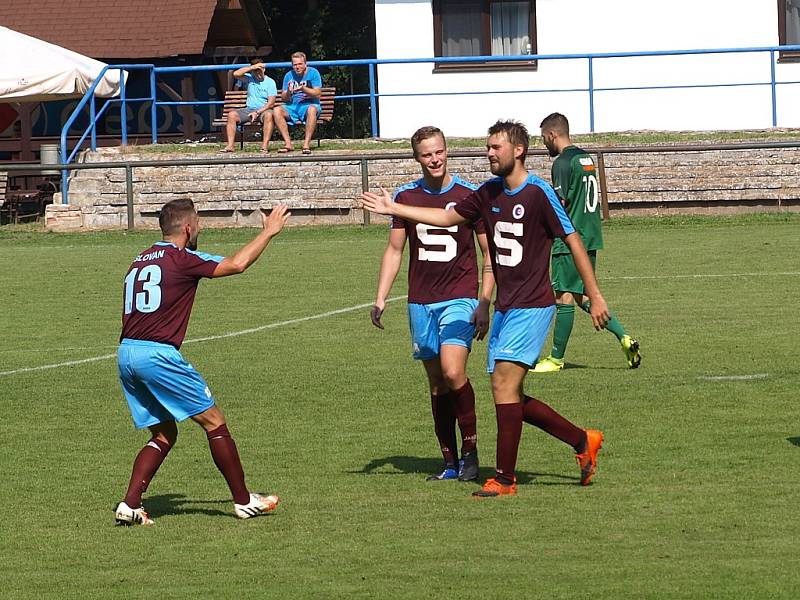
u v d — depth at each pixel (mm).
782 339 41562
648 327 44656
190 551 22156
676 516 23109
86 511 25188
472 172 77750
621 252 64438
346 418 32938
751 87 89812
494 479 25188
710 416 31406
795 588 19000
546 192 24094
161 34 98875
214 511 24828
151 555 22016
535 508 24000
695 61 90062
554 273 37531
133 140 100562
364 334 45625
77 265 65375
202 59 103125
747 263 59375
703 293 51688
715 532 22062
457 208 25000
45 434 32219
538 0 91188
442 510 24156
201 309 52031
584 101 91125
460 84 91625
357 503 24938
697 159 77438
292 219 79250
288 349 43062
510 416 24844
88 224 80688
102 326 48781
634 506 23891
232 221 79625
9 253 70812
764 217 75375
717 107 90250
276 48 131125
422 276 26453
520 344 24391
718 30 90125
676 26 90500
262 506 24234
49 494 26578
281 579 20359
